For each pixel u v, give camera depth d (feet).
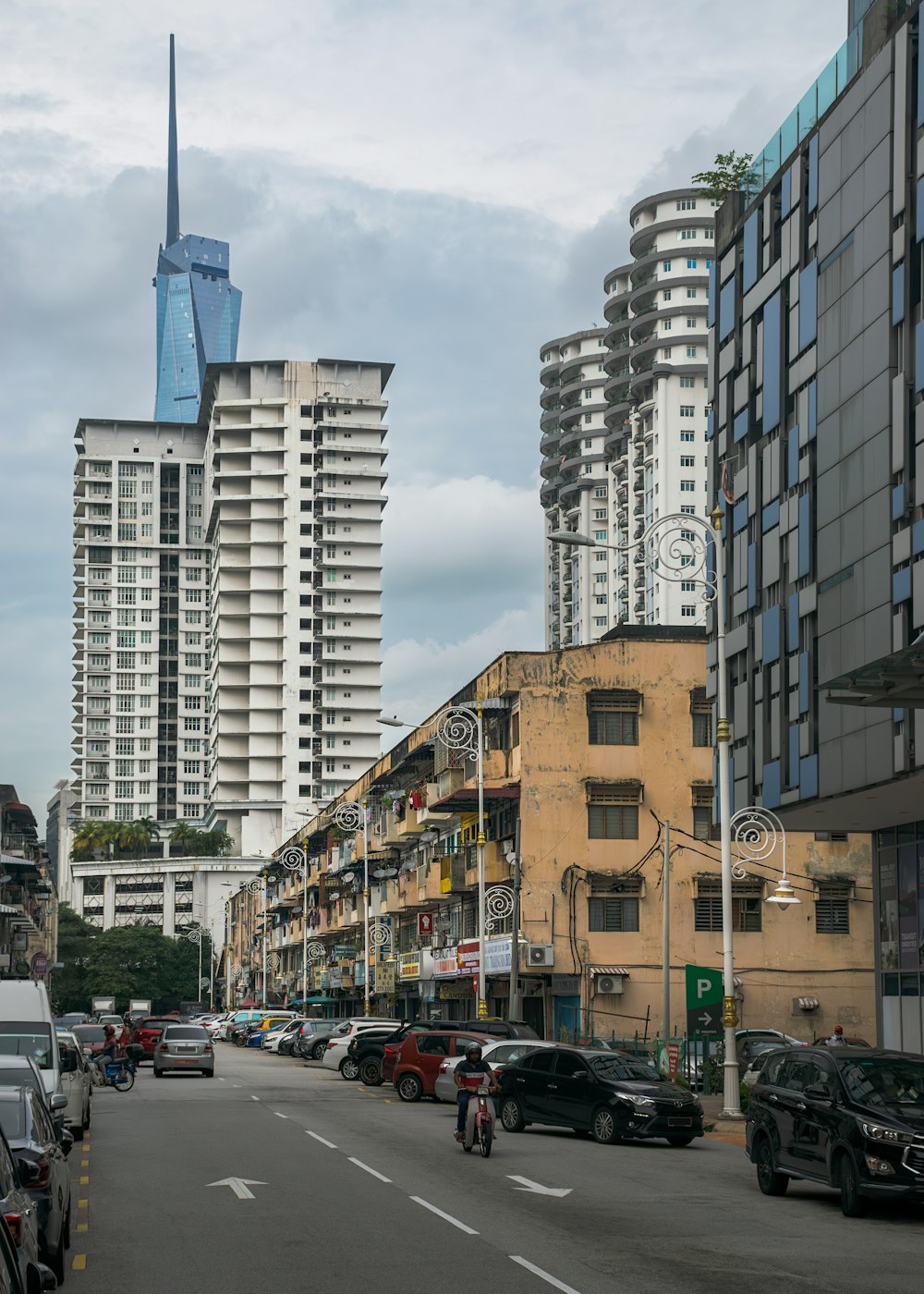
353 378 636.48
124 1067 137.28
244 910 509.35
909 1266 46.98
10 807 366.22
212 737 650.02
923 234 104.83
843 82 122.42
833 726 116.26
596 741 191.83
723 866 105.81
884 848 129.80
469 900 216.74
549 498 639.35
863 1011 189.16
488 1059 107.55
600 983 183.32
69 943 553.23
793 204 131.03
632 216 526.98
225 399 634.84
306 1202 59.52
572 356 619.67
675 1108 86.43
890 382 108.68
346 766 619.67
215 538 647.15
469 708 192.95
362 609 625.41
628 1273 44.78
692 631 208.13
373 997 283.79
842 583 115.96
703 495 504.43
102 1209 57.88
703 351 506.48
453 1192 63.10
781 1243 51.60
